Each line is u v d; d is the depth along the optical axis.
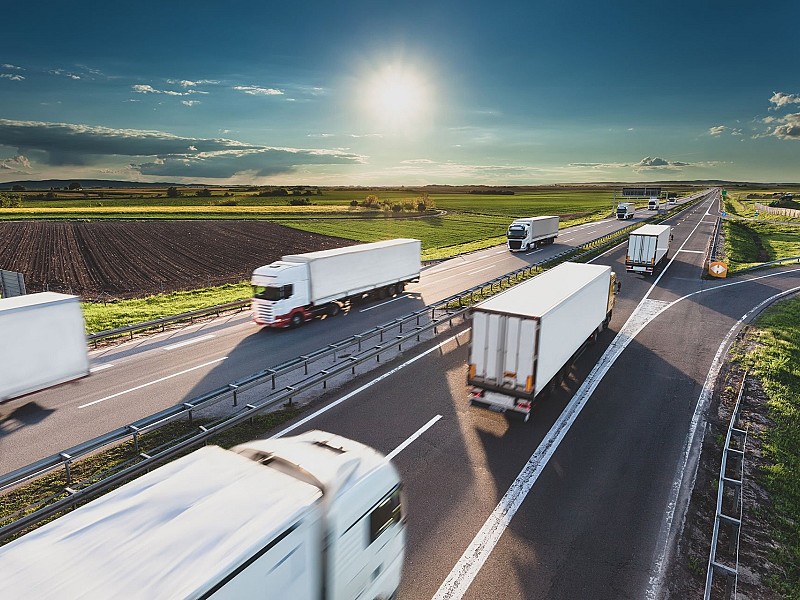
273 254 50.69
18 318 14.94
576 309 16.30
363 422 13.95
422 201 114.62
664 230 38.22
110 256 47.91
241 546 4.99
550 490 10.84
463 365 18.48
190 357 20.09
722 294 30.11
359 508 6.59
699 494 10.81
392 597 7.77
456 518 9.87
